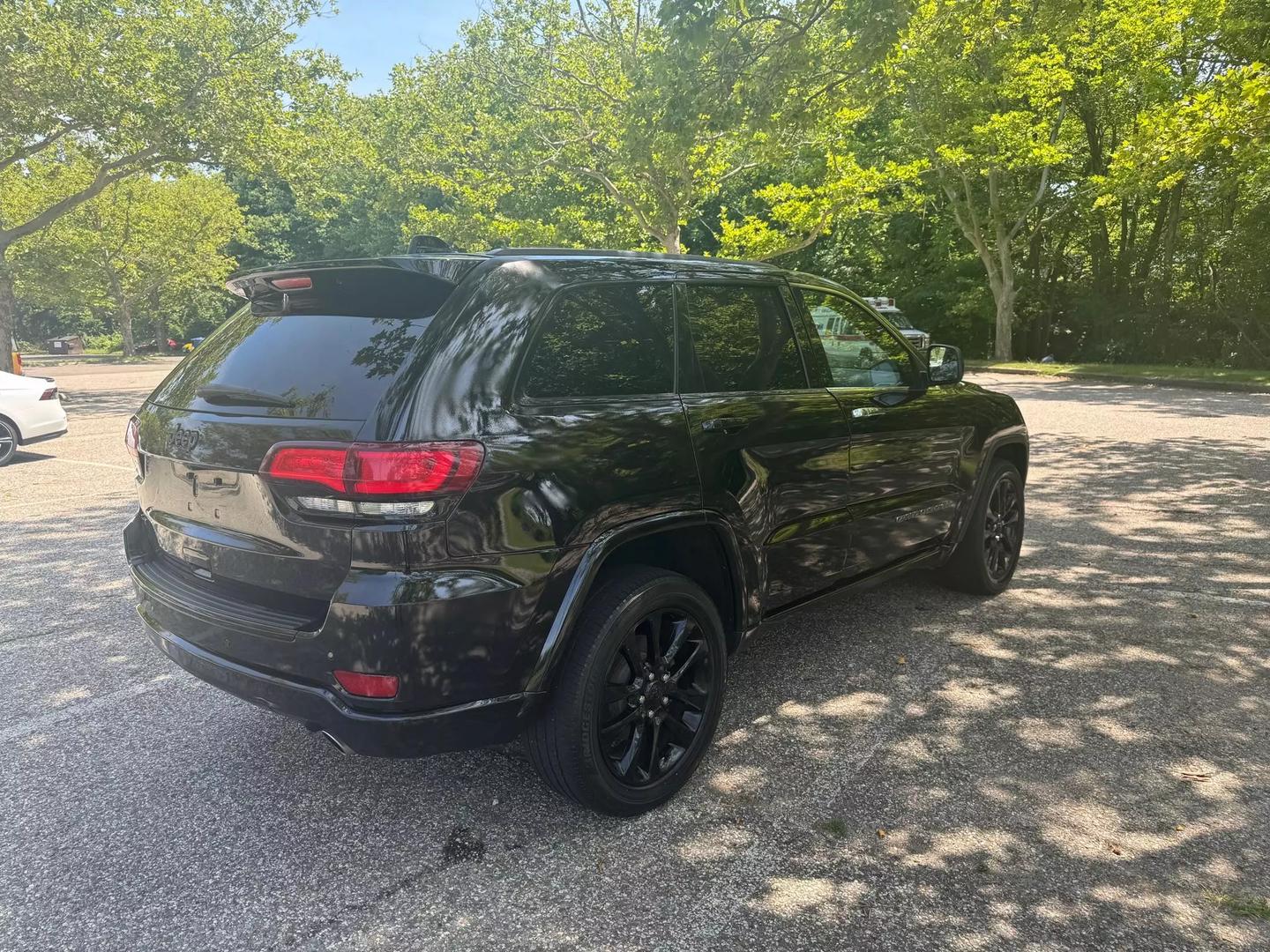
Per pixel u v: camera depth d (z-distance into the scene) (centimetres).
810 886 239
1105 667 383
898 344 410
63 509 723
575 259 283
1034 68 2223
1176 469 859
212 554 263
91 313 5744
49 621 455
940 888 237
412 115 2667
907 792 286
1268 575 516
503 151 2244
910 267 3206
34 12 1546
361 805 283
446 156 2462
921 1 994
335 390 238
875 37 878
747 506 305
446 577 225
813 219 2175
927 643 416
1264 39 1966
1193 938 217
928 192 2955
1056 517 668
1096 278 2912
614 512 258
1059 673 377
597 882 242
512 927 224
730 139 1867
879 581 395
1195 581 505
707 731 294
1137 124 1595
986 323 3291
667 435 278
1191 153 1440
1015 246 2877
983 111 2386
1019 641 416
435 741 234
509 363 247
